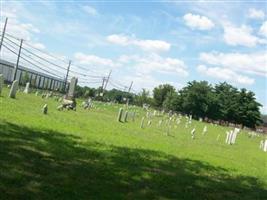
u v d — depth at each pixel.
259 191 14.18
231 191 13.16
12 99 30.80
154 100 134.50
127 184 10.83
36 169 10.29
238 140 52.81
